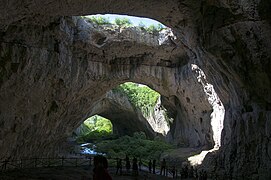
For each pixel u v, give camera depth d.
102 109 42.03
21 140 19.97
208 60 18.59
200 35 17.16
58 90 22.25
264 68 14.10
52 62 20.14
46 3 13.09
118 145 36.47
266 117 14.65
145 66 28.27
